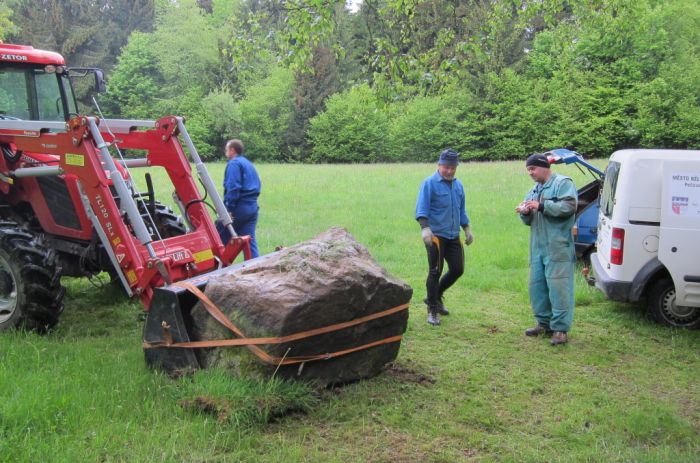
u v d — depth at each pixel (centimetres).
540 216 557
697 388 469
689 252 593
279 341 381
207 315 412
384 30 764
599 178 888
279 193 1811
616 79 3800
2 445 321
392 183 2056
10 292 534
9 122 530
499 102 4203
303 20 679
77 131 496
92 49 4894
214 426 360
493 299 716
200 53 4831
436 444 367
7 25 3397
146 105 4831
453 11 774
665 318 620
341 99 4631
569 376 485
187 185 564
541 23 4088
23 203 624
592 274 781
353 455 349
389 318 441
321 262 416
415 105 4347
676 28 3709
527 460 351
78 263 612
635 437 389
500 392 448
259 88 4806
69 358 464
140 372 434
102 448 335
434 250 596
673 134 3675
